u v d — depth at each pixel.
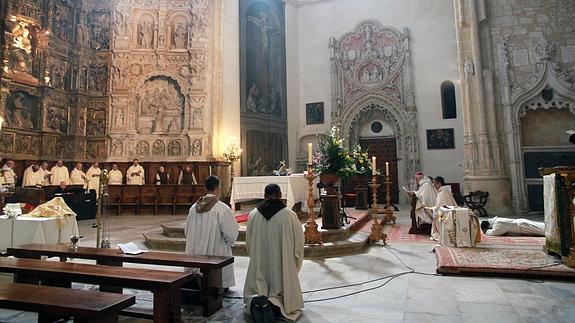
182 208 14.66
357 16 20.52
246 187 9.25
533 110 14.55
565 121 14.15
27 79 13.84
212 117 16.11
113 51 16.28
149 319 3.80
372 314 3.89
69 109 15.59
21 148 13.68
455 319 3.72
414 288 4.83
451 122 18.27
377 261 6.44
